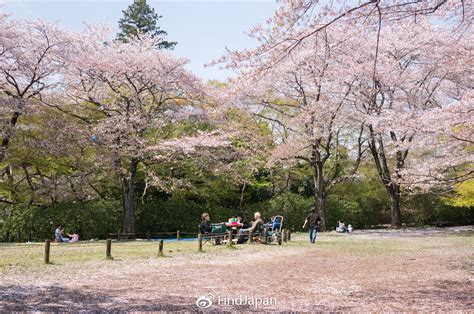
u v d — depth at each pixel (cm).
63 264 911
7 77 1897
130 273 829
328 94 2280
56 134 1906
